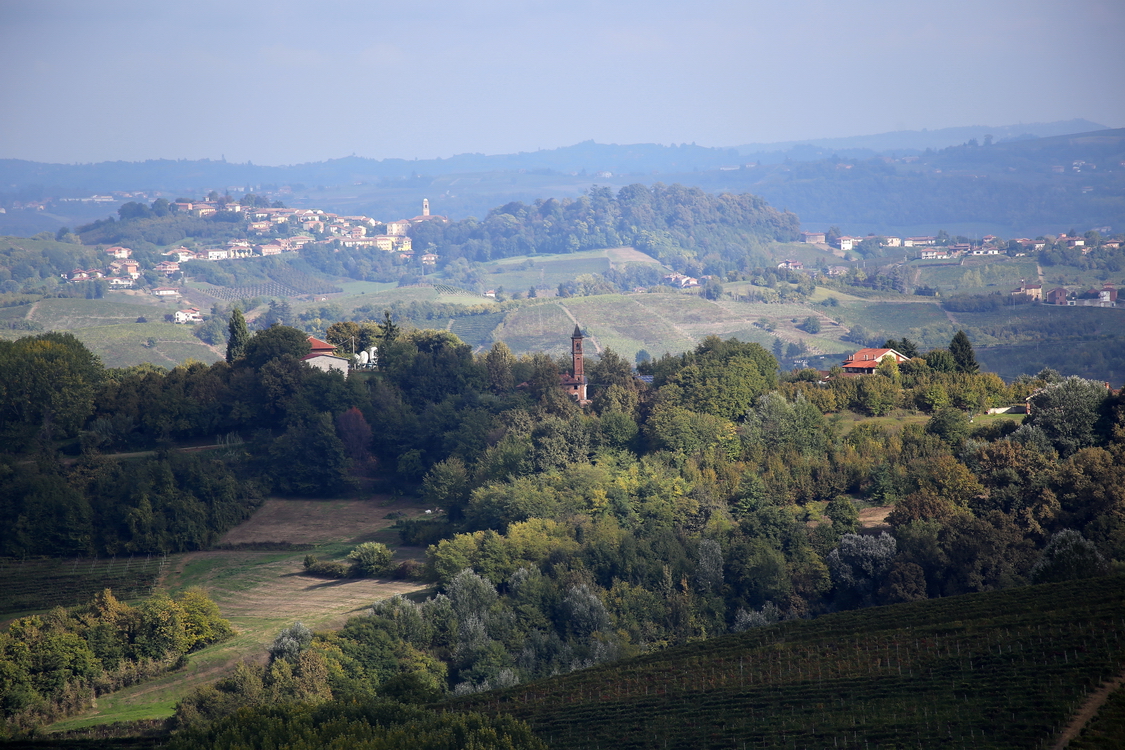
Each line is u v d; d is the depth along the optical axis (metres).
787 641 139.12
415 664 149.75
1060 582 141.50
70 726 134.12
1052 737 98.75
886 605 148.88
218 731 114.00
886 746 103.31
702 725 116.12
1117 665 110.50
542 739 117.56
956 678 116.00
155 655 152.00
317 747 105.75
